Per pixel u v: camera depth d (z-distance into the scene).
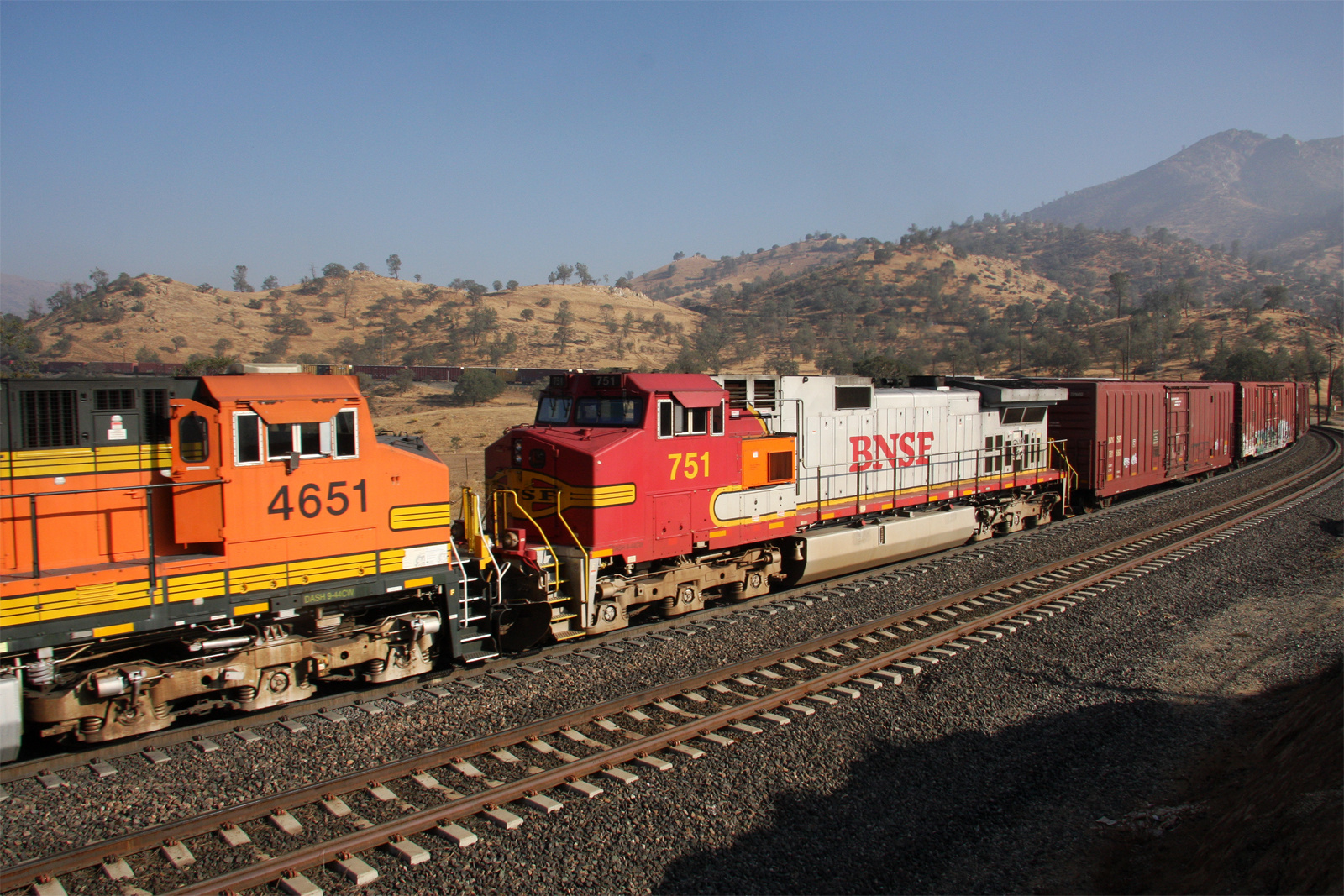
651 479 13.76
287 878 6.83
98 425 9.16
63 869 6.88
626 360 139.50
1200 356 118.00
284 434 9.80
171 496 9.51
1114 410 26.81
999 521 23.00
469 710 10.23
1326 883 5.46
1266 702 11.07
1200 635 14.00
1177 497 29.44
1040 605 15.59
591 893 6.85
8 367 83.12
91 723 8.85
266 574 9.69
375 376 102.81
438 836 7.54
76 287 164.25
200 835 7.48
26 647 8.28
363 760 8.93
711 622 14.28
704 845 7.58
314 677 10.32
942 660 12.55
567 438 13.67
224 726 9.62
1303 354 107.00
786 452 16.30
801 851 7.55
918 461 20.38
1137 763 9.47
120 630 8.76
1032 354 131.00
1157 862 7.38
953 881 7.18
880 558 18.75
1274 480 33.72
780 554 16.89
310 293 176.88
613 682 11.31
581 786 8.38
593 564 12.87
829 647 13.13
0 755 8.29
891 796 8.60
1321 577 17.70
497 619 12.00
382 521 10.62
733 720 10.21
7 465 8.66
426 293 182.25
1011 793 8.72
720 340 163.50
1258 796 7.55
